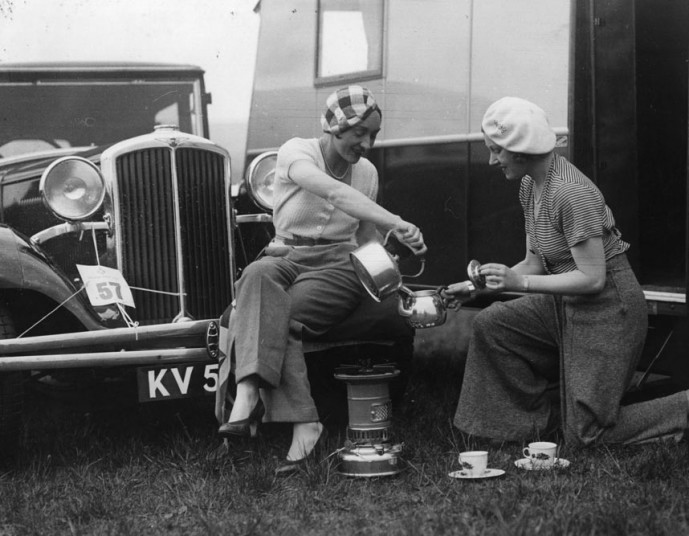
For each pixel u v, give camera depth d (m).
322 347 3.47
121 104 4.66
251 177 4.23
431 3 4.71
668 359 3.86
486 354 3.41
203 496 2.95
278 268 3.33
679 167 4.37
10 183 4.20
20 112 4.48
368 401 3.10
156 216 3.88
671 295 3.82
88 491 3.09
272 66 5.54
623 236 4.18
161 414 4.23
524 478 2.97
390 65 4.93
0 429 3.37
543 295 3.37
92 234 3.82
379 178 5.04
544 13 4.23
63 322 3.75
